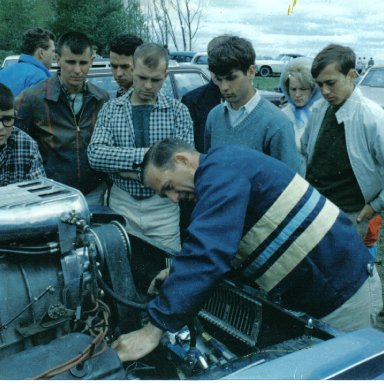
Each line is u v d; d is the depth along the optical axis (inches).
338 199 109.5
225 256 61.1
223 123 110.6
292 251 69.7
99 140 109.6
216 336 76.7
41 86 118.8
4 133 86.7
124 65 141.5
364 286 77.1
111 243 72.2
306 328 63.5
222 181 64.6
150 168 71.0
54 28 870.4
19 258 64.5
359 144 104.3
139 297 75.2
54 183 73.7
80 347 58.6
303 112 139.0
